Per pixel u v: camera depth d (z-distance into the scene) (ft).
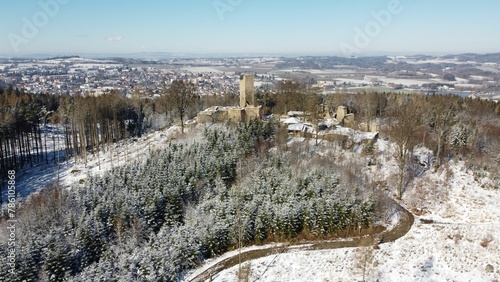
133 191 201.46
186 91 354.74
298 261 161.27
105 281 142.51
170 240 166.50
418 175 244.22
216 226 174.70
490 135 306.55
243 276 149.38
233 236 176.04
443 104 370.73
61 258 150.61
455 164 260.21
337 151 269.23
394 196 224.94
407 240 174.19
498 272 147.74
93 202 193.26
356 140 286.87
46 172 293.43
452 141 274.36
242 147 244.83
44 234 166.61
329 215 184.75
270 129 279.90
